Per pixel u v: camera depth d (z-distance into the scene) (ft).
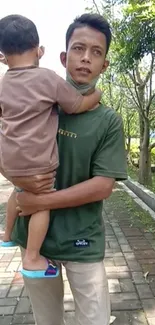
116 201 27.04
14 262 14.03
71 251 5.61
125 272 12.71
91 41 5.44
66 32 5.79
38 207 5.34
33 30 5.45
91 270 5.63
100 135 5.49
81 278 5.66
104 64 5.85
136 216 21.76
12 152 5.16
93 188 5.41
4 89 5.37
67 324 9.25
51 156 5.28
